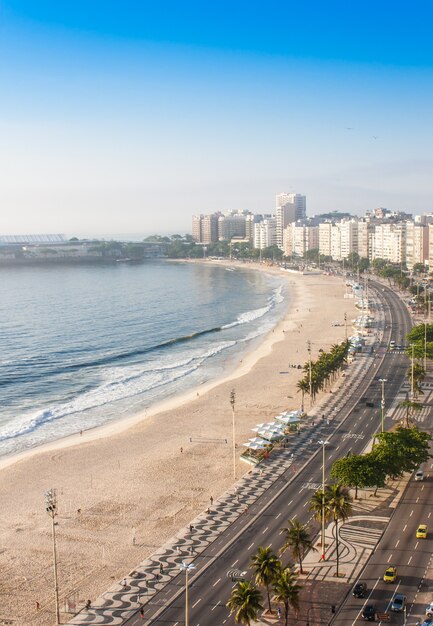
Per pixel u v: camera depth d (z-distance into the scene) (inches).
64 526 6245.1
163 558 5600.4
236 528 6063.0
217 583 5182.1
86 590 5187.0
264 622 4665.4
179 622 4734.3
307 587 5039.4
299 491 6776.6
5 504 6766.7
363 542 5669.3
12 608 4982.8
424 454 6781.5
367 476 6264.8
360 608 4753.9
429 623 4471.0
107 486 7145.7
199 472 7450.8
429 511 6186.0
